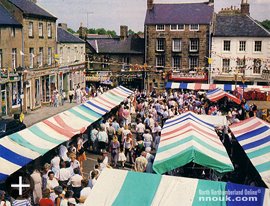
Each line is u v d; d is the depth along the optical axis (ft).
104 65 175.32
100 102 75.82
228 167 39.37
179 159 39.42
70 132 53.01
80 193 35.91
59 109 115.55
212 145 44.27
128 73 170.50
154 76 163.53
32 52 116.06
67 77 144.56
